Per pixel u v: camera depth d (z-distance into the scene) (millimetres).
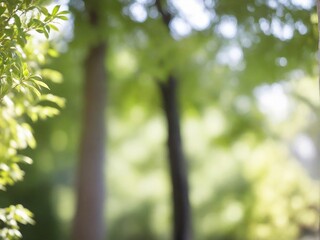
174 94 8758
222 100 10992
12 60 3326
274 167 13281
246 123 11039
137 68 9836
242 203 13766
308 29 5930
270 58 6934
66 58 9352
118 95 11055
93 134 8938
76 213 8898
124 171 18312
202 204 16688
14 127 4449
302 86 11508
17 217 4047
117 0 7145
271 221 13008
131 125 16609
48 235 16062
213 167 16922
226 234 15680
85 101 9062
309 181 13312
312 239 13234
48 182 16219
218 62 9508
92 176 8898
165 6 7766
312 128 14500
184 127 17188
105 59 9242
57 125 12156
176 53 7668
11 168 4492
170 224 17375
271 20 6207
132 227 17578
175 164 8586
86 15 7367
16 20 3324
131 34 7609
